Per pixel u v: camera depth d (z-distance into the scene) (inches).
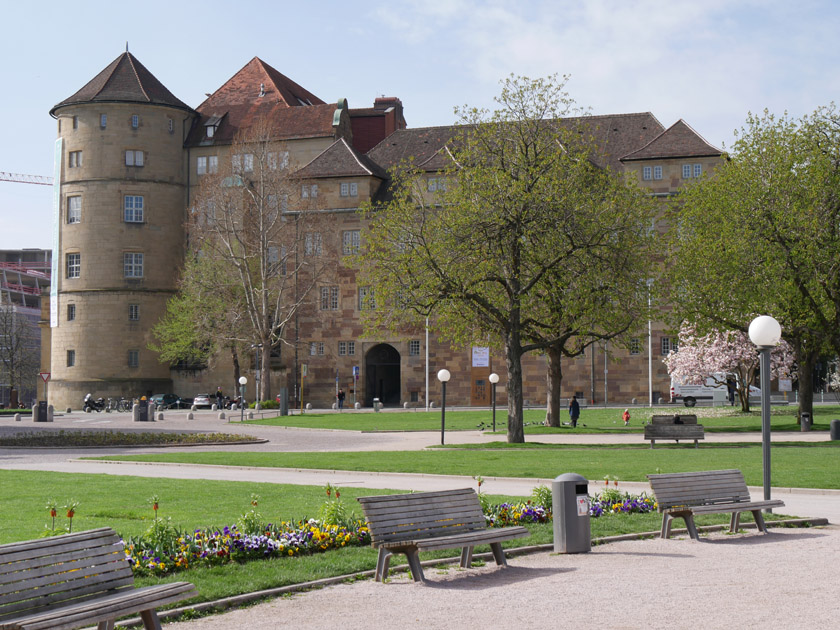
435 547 497.0
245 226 3149.6
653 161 3026.6
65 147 3676.2
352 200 3346.5
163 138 3678.6
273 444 1680.6
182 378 3656.5
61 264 3666.3
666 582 487.5
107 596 364.8
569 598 449.7
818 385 3602.4
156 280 3639.3
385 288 1699.1
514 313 1658.5
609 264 1704.0
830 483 932.0
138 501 800.3
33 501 805.2
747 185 1887.3
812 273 1792.6
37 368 5310.0
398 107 4013.3
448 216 1685.5
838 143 1884.8
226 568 502.9
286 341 3142.2
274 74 4057.6
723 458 1222.3
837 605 429.4
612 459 1226.0
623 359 3191.4
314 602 446.0
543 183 1672.0
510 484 968.3
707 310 1856.5
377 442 1713.8
